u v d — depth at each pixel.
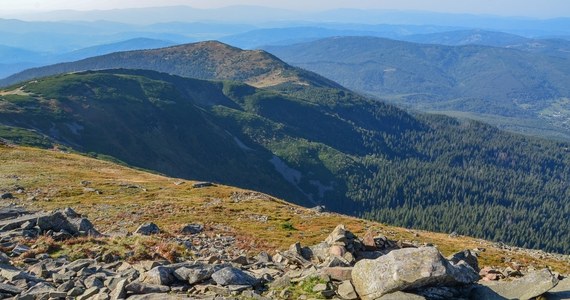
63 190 53.53
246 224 42.38
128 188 59.78
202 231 36.34
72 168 77.44
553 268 37.56
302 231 41.72
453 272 13.02
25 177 60.47
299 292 14.14
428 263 12.77
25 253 20.02
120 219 40.31
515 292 12.90
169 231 34.03
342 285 13.90
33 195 49.47
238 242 32.38
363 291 13.06
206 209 48.34
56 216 25.58
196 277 15.53
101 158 184.62
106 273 17.36
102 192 55.06
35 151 92.62
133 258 20.20
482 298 12.84
